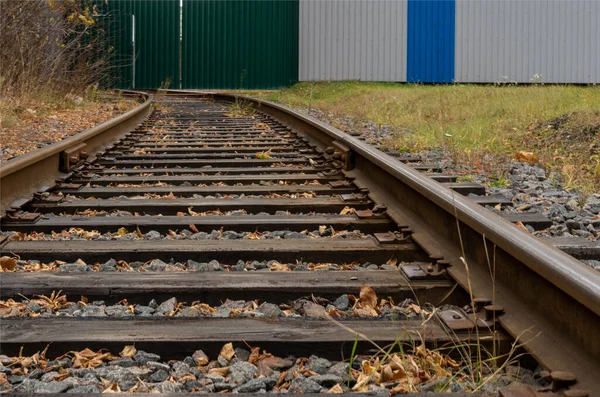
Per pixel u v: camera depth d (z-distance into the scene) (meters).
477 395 2.19
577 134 9.62
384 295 3.29
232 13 26.80
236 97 18.55
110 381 2.36
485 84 27.48
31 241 4.12
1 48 12.65
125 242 4.10
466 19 27.34
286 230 4.67
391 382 2.39
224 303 3.25
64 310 3.12
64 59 15.61
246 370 2.44
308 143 9.29
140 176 6.87
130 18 26.48
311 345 2.62
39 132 10.30
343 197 5.53
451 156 7.89
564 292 2.42
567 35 27.47
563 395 2.09
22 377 2.41
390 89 22.67
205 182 6.62
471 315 2.85
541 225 4.52
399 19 27.33
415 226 4.29
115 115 14.04
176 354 2.62
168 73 26.78
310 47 27.38
